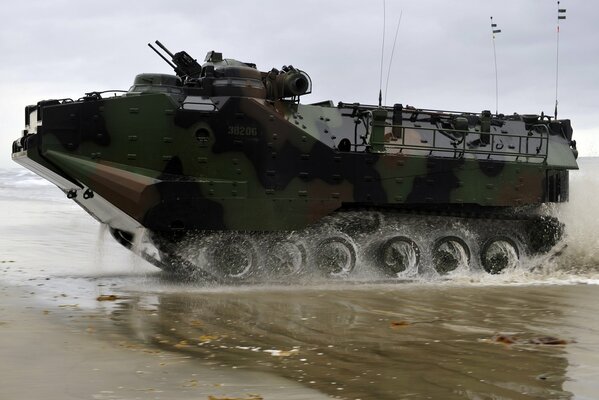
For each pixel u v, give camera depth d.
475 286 16.52
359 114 18.39
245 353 9.60
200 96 16.94
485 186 18.62
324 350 9.80
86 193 16.30
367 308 13.30
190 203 16.25
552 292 15.49
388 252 17.89
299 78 17.55
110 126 15.91
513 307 13.48
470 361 9.16
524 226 19.20
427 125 19.11
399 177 17.89
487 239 18.62
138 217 15.94
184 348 9.87
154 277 17.61
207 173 16.48
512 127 20.12
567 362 9.09
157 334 10.79
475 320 12.09
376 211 18.11
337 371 8.66
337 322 11.88
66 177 15.99
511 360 9.20
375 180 17.69
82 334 10.67
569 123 20.72
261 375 8.45
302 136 17.19
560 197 19.75
